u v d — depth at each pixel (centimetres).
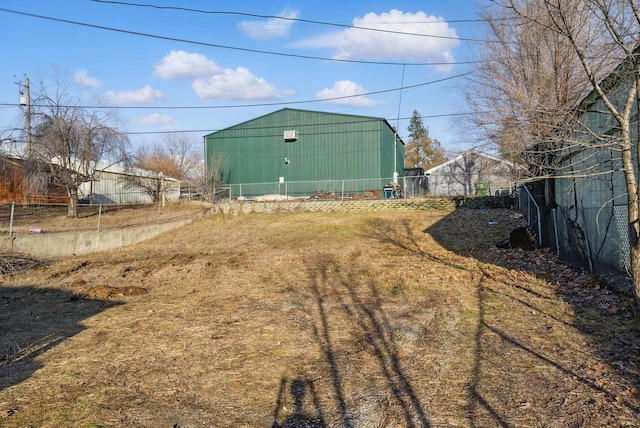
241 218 2238
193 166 4816
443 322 660
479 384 439
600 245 802
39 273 1265
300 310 771
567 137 689
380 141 2953
